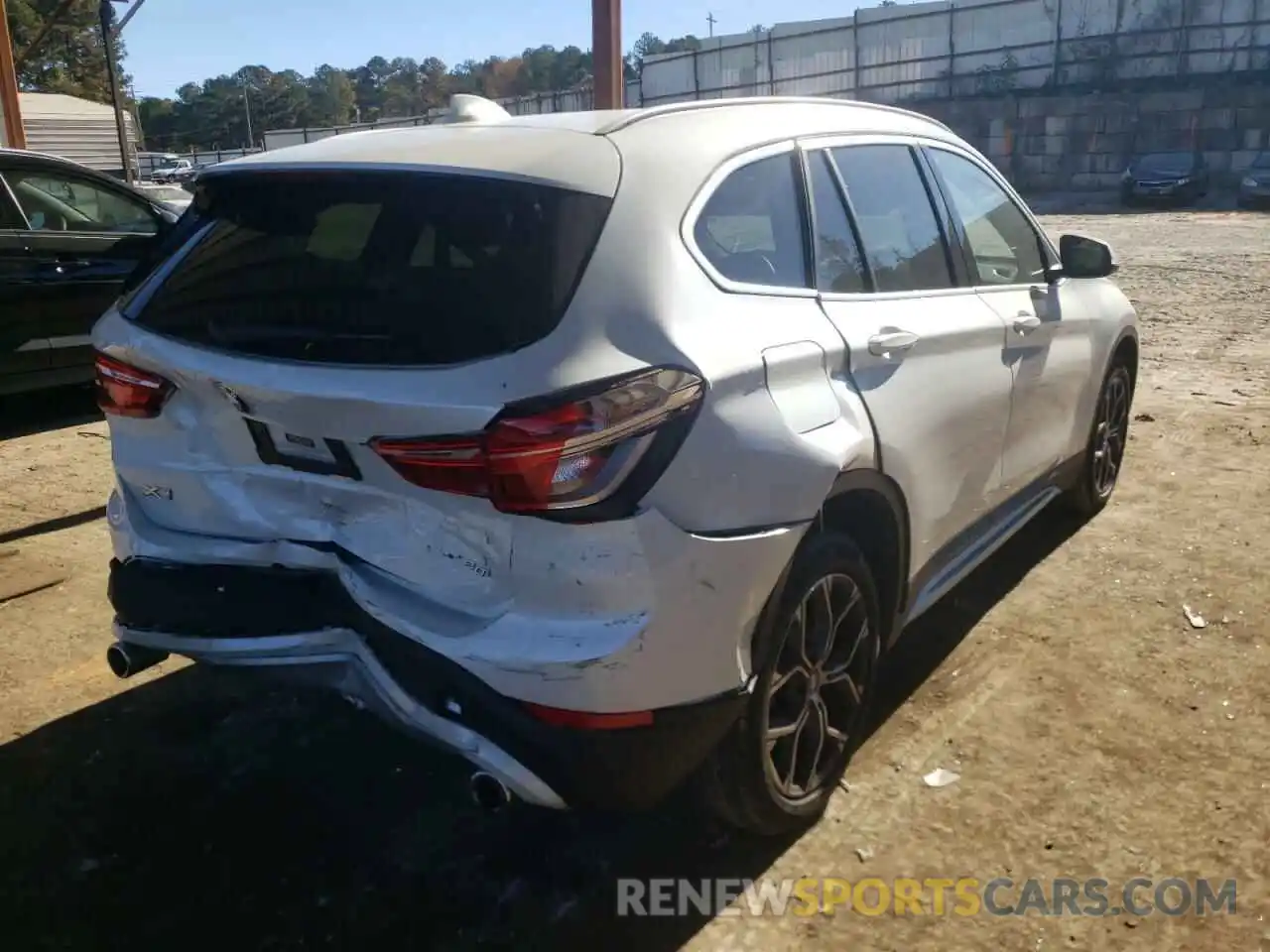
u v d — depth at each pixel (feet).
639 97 148.87
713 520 8.21
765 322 9.11
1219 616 13.94
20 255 23.65
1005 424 12.98
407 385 7.89
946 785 10.62
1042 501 15.15
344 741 11.73
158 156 188.65
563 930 8.96
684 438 8.04
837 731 10.27
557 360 7.79
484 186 8.52
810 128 10.87
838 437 9.32
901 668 12.87
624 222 8.48
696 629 8.20
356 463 8.32
